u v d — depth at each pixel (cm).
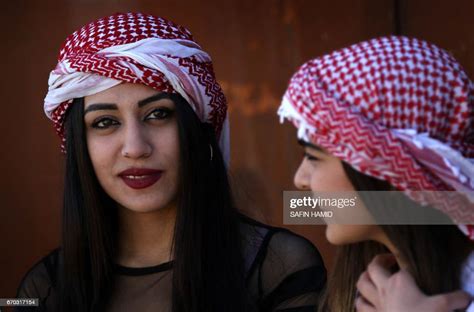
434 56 296
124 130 398
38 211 787
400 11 784
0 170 781
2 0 767
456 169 285
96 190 417
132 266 421
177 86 400
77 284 423
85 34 413
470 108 296
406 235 304
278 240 429
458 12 720
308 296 414
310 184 322
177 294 404
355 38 789
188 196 409
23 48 773
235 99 795
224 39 790
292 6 790
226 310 408
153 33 410
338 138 294
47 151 783
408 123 291
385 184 299
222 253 417
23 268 787
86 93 398
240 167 793
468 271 306
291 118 314
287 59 793
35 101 778
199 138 412
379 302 314
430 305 295
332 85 300
